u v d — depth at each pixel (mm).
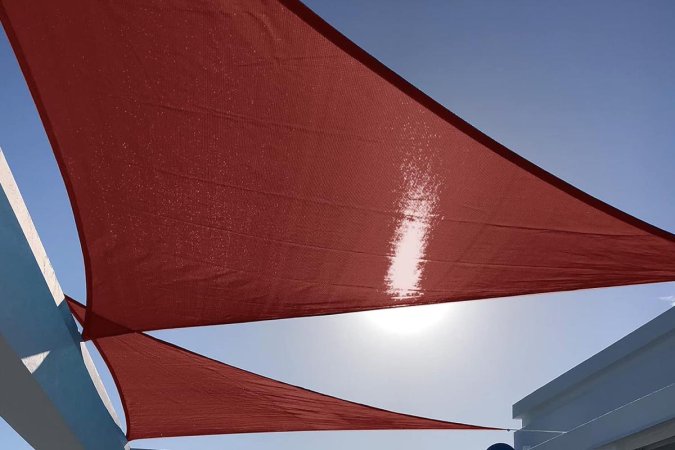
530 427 22969
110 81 3162
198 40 2902
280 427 7781
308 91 3049
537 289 4176
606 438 14109
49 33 2986
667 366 16922
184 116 3264
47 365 4609
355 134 3234
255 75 3012
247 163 3455
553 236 3592
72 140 3492
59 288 4914
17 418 5000
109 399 6914
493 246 3777
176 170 3547
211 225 3869
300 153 3363
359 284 4297
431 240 3799
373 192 3541
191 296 4457
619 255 3627
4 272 3783
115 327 4816
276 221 3797
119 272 4238
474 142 3133
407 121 3113
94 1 2818
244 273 4227
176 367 6113
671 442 12852
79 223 3953
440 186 3436
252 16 2740
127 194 3736
